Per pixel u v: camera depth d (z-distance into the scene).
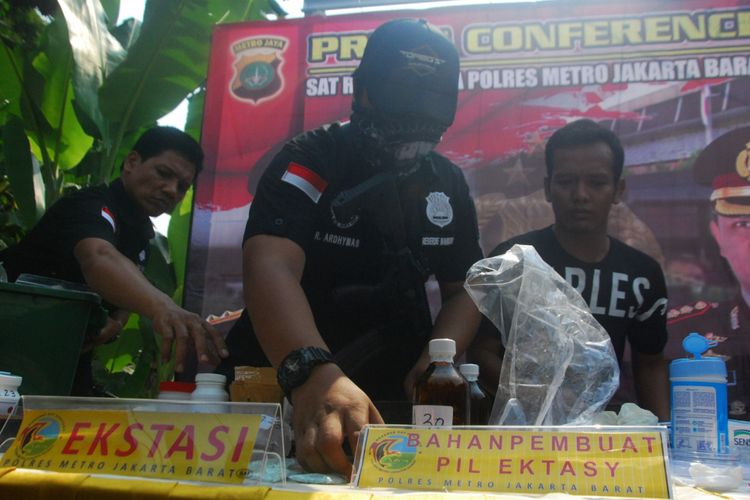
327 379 0.94
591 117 2.72
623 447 0.64
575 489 0.62
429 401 0.90
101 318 1.19
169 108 3.39
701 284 2.56
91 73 3.43
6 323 1.09
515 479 0.64
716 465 0.82
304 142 1.51
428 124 1.49
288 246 1.30
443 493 0.60
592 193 2.46
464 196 1.70
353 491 0.61
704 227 2.59
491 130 2.78
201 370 2.59
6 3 3.44
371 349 1.54
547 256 2.48
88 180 3.93
